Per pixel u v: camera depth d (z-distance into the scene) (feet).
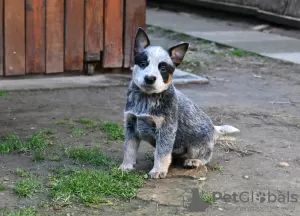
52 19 13.71
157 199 9.45
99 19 14.03
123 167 10.02
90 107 12.55
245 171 10.30
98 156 10.41
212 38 18.88
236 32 19.93
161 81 9.55
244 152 10.93
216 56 16.93
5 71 13.60
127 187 9.61
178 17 22.81
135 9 14.25
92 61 14.17
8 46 13.53
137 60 9.68
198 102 13.17
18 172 9.94
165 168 9.94
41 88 13.34
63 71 13.99
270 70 15.70
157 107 9.72
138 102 9.76
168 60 9.64
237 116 12.49
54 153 10.58
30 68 13.74
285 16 19.89
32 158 10.41
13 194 9.45
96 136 11.27
